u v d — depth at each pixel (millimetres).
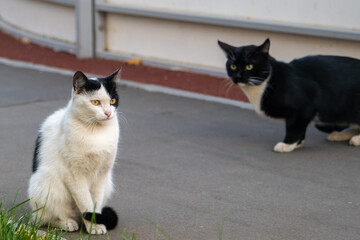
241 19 13203
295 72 9438
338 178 8250
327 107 9453
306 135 10422
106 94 6102
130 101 12586
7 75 14859
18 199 7457
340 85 9430
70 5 16531
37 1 18625
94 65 15469
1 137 10211
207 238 6352
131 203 7391
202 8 14219
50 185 6309
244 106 12031
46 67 15352
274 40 13016
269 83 9281
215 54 14133
